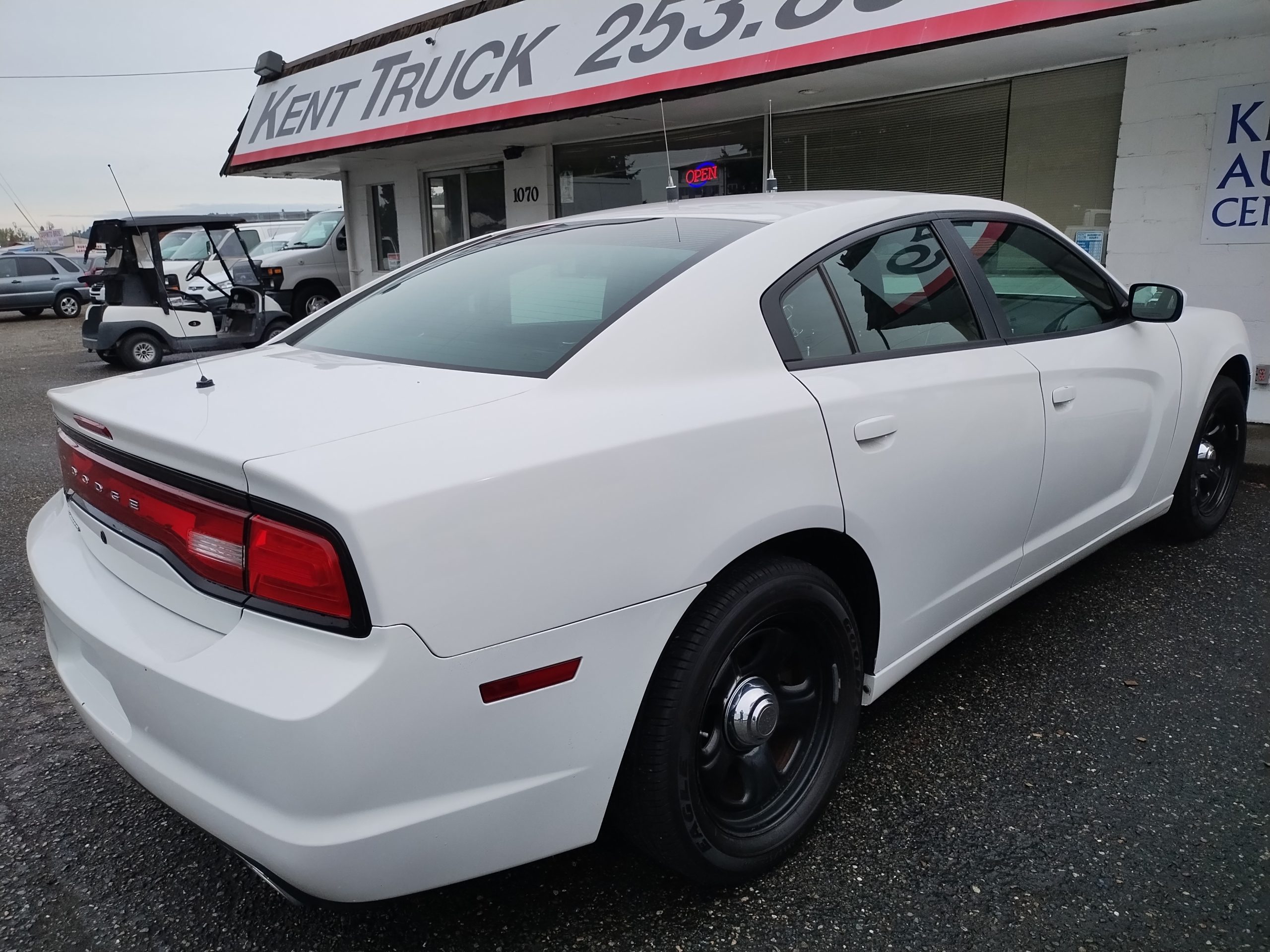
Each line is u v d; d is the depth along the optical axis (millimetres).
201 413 1873
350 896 1608
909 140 7656
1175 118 6121
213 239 11891
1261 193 5895
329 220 15672
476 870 1722
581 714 1746
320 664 1535
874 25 6047
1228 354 3949
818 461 2102
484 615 1600
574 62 8094
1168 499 3846
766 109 8344
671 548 1824
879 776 2537
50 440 7562
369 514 1504
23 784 2629
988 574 2789
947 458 2459
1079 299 3270
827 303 2340
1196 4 5051
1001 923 2004
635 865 2244
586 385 1905
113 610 1876
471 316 2363
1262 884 2096
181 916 2102
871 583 2338
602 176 10398
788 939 1979
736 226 2404
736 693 2055
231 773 1593
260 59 13180
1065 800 2416
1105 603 3605
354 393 1945
